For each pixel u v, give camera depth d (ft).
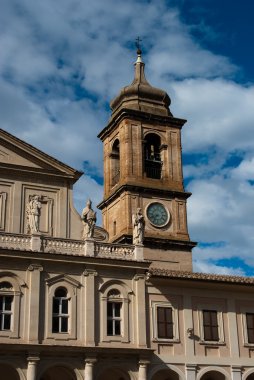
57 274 129.08
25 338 121.90
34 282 126.00
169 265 179.01
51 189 144.25
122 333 131.23
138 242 139.23
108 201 194.39
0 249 124.26
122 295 134.00
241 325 143.84
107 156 204.23
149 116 196.65
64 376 131.54
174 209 188.75
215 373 138.62
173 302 138.92
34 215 131.03
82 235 140.56
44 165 144.66
